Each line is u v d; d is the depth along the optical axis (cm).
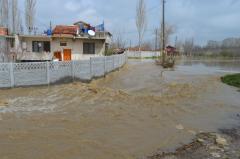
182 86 1576
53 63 1364
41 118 791
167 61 3434
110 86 1513
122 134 669
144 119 813
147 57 6619
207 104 1068
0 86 1201
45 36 3128
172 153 560
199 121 816
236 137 674
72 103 1002
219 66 4131
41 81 1318
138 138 643
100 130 695
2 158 513
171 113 902
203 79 2019
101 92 1230
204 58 7694
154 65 3603
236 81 1805
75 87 1323
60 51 3225
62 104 981
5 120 763
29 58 3106
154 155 547
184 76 2233
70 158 522
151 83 1702
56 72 1384
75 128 706
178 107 996
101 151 559
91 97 1117
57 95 1136
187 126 757
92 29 3409
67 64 1452
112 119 802
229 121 827
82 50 3266
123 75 2180
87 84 1466
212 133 700
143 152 561
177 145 605
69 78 1468
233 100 1166
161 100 1113
